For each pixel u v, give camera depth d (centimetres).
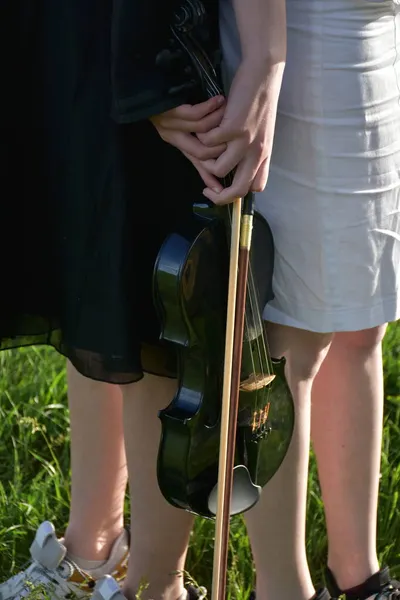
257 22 193
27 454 319
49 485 300
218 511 199
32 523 288
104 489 254
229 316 196
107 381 220
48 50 214
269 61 194
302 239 215
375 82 211
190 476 210
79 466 254
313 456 301
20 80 221
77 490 256
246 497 218
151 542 238
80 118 211
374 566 252
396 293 227
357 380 240
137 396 230
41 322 241
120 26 195
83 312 219
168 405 222
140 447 233
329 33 205
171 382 229
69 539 259
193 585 256
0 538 285
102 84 208
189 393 210
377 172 215
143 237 219
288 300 219
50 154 220
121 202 211
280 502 233
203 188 218
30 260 233
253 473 220
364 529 249
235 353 197
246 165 198
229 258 206
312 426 248
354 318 221
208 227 204
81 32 207
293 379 228
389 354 357
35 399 340
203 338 207
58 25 211
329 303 219
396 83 216
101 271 214
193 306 204
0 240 231
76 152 213
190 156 202
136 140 213
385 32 211
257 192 208
